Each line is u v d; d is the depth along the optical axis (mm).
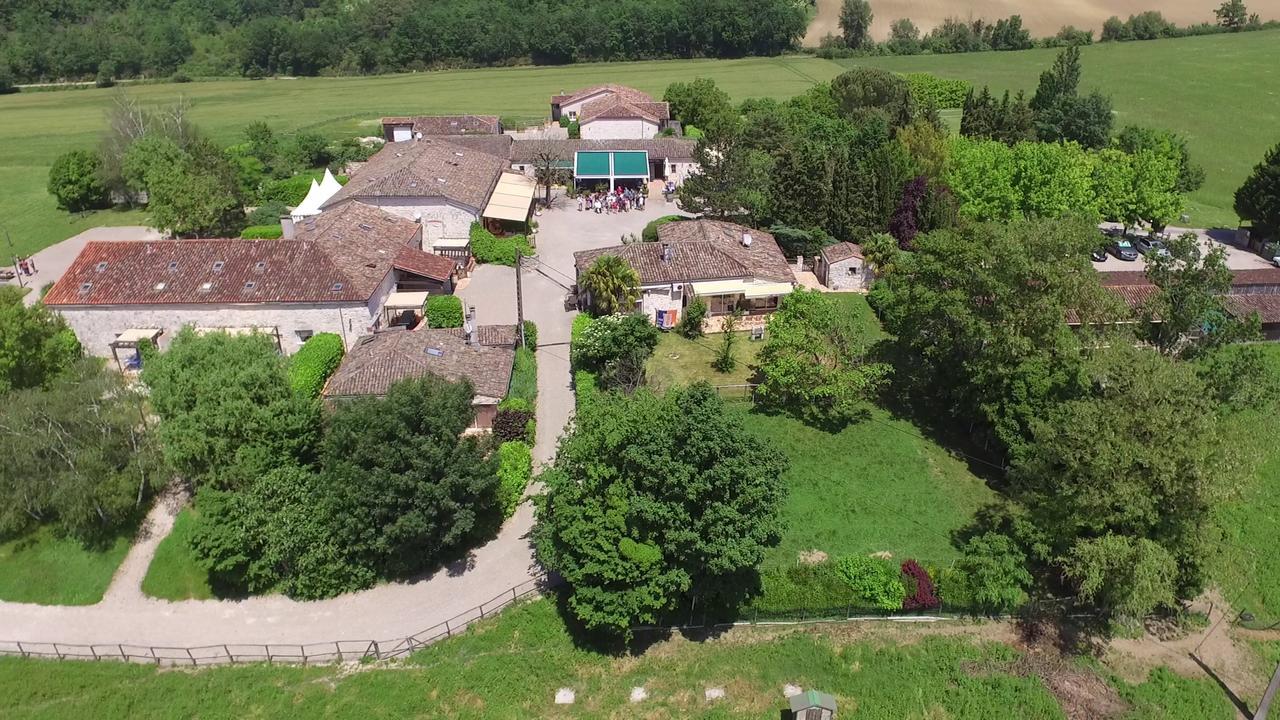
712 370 66938
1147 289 77188
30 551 50344
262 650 44250
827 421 62000
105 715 41531
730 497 42531
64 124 160375
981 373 57719
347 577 47656
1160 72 178625
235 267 67562
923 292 62125
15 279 85375
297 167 123562
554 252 90875
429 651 43875
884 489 55469
